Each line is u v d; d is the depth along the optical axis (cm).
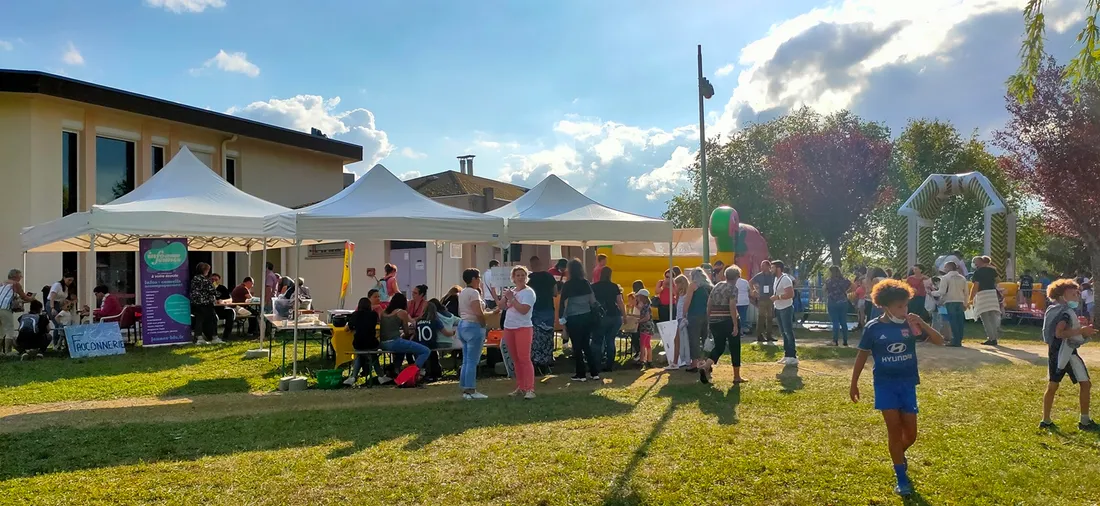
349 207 1072
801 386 885
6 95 1597
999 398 786
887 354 484
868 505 456
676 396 832
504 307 862
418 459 560
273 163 2245
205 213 1245
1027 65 677
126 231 1166
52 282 1634
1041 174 1917
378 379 962
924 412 714
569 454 568
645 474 516
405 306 985
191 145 1983
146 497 476
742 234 2064
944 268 1411
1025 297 2147
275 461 557
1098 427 639
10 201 1600
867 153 3306
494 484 497
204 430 668
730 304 916
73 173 1711
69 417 740
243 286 1570
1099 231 1870
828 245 3759
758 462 539
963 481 493
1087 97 1719
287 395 873
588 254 2630
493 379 994
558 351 1264
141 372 1039
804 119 4012
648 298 1154
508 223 1064
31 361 1145
